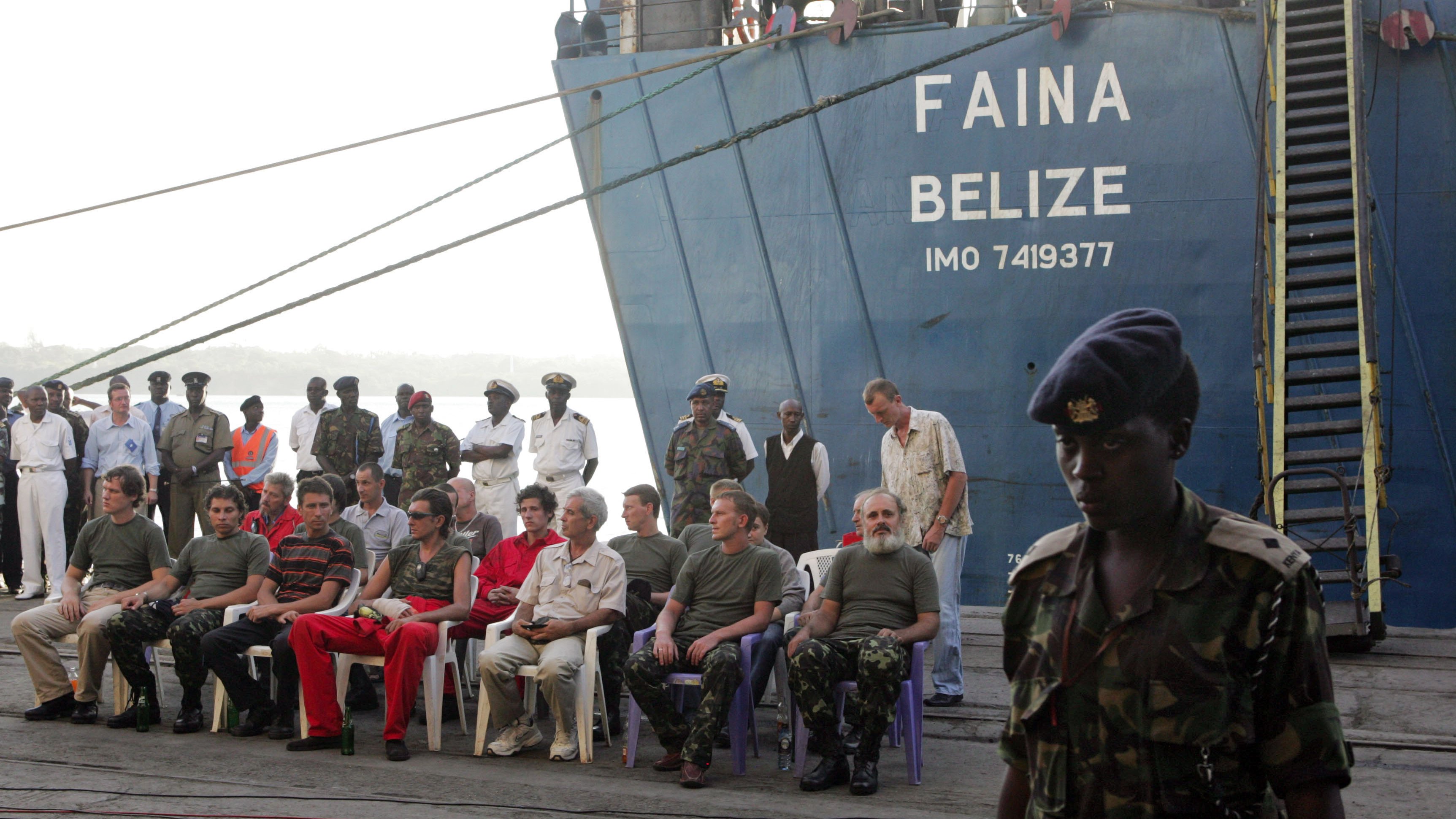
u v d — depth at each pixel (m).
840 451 9.40
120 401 10.31
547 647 5.39
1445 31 8.62
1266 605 1.43
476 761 5.28
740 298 9.62
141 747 5.53
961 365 9.23
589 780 4.92
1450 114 8.61
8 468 10.72
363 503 7.50
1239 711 1.43
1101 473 1.45
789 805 4.52
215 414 10.54
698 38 10.15
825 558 6.21
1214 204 8.83
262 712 5.82
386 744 5.33
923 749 5.41
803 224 9.49
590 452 9.20
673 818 4.32
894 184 9.34
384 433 10.97
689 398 7.77
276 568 6.15
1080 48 9.03
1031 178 9.12
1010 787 1.72
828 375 9.43
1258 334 7.68
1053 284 9.09
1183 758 1.43
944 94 9.25
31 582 10.16
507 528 9.37
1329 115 8.29
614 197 9.85
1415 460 8.63
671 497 9.80
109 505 6.30
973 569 9.21
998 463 9.15
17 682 7.01
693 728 4.87
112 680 7.12
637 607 5.94
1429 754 5.00
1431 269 8.62
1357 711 5.71
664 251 9.77
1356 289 8.23
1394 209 8.69
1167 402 1.46
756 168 9.59
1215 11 8.78
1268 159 8.62
